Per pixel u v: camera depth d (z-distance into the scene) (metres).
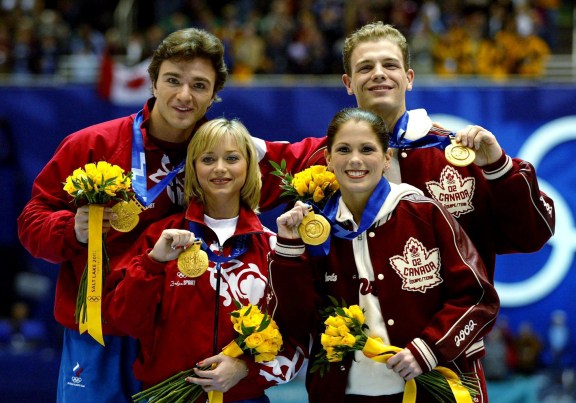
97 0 35.88
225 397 8.77
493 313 8.14
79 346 9.50
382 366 8.26
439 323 8.05
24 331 26.44
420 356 7.89
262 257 9.02
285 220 8.20
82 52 32.22
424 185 9.20
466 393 8.13
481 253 9.30
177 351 8.65
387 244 8.35
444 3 33.09
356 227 8.41
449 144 8.89
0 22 32.44
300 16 32.47
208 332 8.69
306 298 8.34
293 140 26.12
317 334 8.65
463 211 9.18
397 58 9.28
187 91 9.20
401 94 9.33
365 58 9.27
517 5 32.62
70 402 9.49
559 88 25.48
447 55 30.56
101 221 8.56
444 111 25.92
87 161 9.41
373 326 8.24
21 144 27.14
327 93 26.05
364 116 8.38
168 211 9.51
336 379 8.33
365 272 8.34
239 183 8.97
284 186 8.96
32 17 33.19
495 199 8.88
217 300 8.73
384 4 32.66
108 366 9.41
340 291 8.37
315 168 8.72
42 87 27.11
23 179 27.16
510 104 25.67
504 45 30.41
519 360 25.02
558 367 24.97
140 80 26.95
